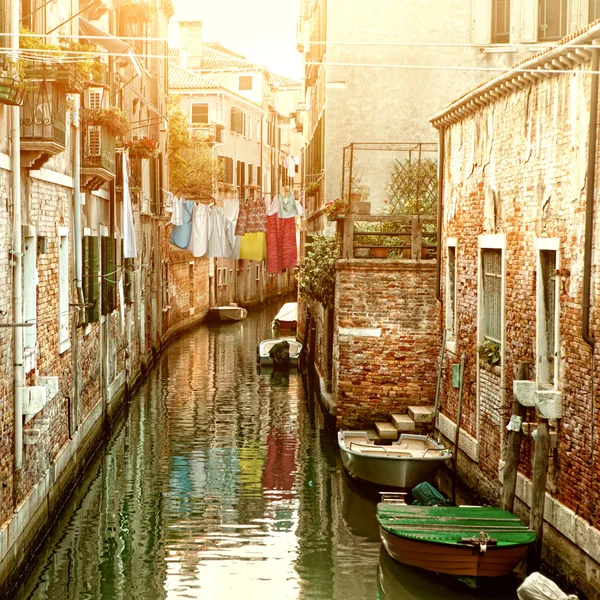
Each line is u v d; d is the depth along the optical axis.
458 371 15.96
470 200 15.42
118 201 23.41
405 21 23.34
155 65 33.31
